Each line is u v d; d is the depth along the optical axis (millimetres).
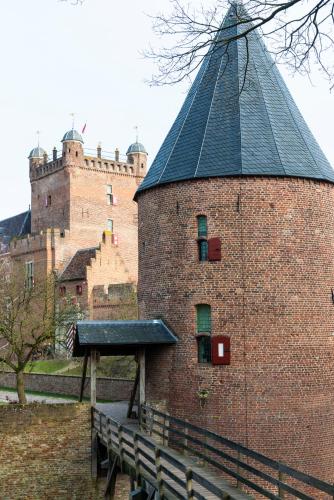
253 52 27375
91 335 24422
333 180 25969
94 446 24922
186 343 24969
